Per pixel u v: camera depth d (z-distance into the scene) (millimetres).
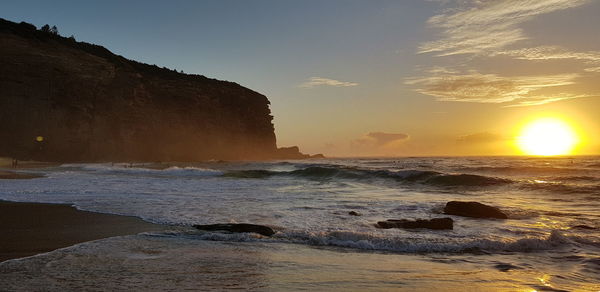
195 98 103125
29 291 4547
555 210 12453
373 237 7895
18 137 64000
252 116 127250
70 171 36812
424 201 14953
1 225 9594
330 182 26641
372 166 48312
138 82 85812
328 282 5082
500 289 4914
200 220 10312
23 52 67875
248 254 6723
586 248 7410
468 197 16781
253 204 13711
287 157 148875
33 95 66438
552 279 5406
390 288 4863
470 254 6980
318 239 7922
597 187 17812
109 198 15258
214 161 90875
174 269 5648
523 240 7672
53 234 8445
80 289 4625
